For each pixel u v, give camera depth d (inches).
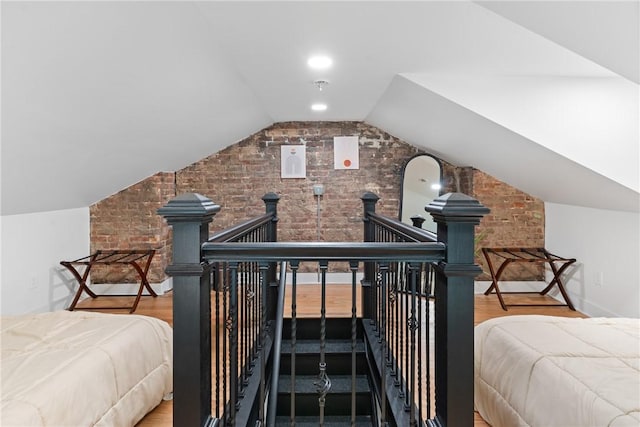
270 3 73.5
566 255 167.9
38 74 71.4
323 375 60.1
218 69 106.0
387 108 155.8
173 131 134.2
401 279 83.6
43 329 80.5
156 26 75.0
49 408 55.4
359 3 73.0
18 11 56.9
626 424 48.1
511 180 170.7
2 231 125.9
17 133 85.7
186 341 51.0
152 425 82.5
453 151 170.6
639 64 71.7
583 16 63.8
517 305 164.7
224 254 53.2
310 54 100.0
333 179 198.2
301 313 141.0
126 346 77.2
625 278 134.3
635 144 112.4
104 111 96.1
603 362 64.2
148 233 179.8
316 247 54.4
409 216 195.6
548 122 115.2
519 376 69.7
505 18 75.0
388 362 94.7
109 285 180.4
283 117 183.6
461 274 51.7
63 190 135.7
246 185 197.3
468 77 116.3
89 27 66.7
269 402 91.9
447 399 52.0
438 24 81.0
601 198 133.8
